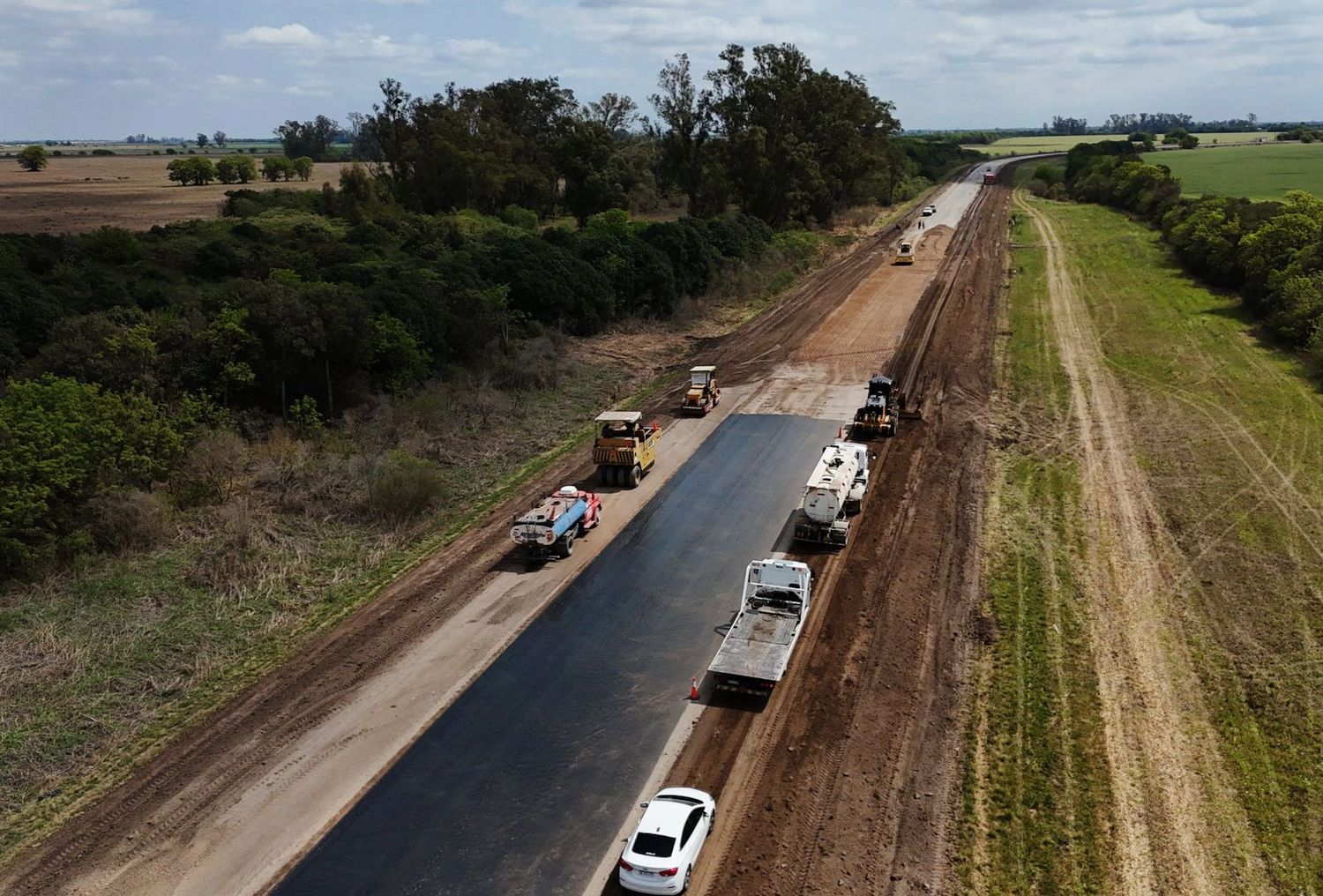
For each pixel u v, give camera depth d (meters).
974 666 23.94
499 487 37.41
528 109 130.00
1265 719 21.39
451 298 53.09
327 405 43.00
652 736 21.62
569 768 20.62
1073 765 20.06
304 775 20.64
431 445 40.50
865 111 122.94
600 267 66.19
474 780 20.33
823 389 49.66
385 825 19.06
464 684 23.95
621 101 139.50
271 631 26.77
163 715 22.92
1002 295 70.81
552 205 120.88
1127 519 32.47
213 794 20.11
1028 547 30.55
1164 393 46.22
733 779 20.06
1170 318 60.91
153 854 18.42
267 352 41.31
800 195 105.12
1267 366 49.53
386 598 28.61
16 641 25.23
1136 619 26.03
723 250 80.94
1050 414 44.19
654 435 39.59
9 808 19.78
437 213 105.19
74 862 18.27
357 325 42.91
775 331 63.25
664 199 134.25
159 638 25.94
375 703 23.25
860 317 65.88
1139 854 17.52
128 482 32.84
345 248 71.50
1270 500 33.34
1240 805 18.75
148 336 40.53
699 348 60.06
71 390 32.72
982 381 49.66
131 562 29.80
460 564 30.72
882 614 26.55
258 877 17.77
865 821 18.62
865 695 22.83
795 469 38.28
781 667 22.42
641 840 17.03
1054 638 25.16
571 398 49.34
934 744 20.91
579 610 27.58
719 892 16.95
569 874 17.61
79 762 21.23
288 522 33.34
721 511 34.41
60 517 30.00
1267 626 25.27
